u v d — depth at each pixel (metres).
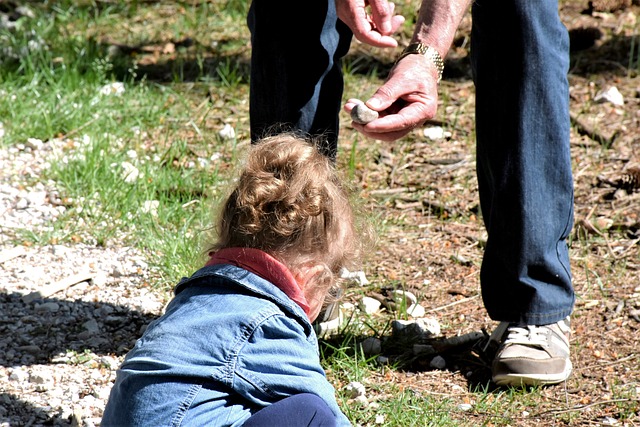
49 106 9.29
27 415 4.99
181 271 6.57
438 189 8.20
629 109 9.46
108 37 11.88
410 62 4.54
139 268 6.75
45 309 6.16
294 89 5.46
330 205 3.60
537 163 5.10
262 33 5.42
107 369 5.49
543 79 5.00
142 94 9.88
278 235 3.53
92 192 7.73
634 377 5.43
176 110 9.72
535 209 5.13
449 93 10.08
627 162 8.45
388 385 5.42
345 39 5.51
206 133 9.21
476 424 5.01
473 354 5.74
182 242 6.87
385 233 7.41
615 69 10.38
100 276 6.58
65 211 7.60
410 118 4.38
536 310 5.34
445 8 4.63
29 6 12.84
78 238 7.15
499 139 5.12
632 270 6.73
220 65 10.85
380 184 8.29
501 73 5.04
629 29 11.30
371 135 4.39
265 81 5.51
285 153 3.68
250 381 3.35
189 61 11.09
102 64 10.66
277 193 3.54
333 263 3.66
